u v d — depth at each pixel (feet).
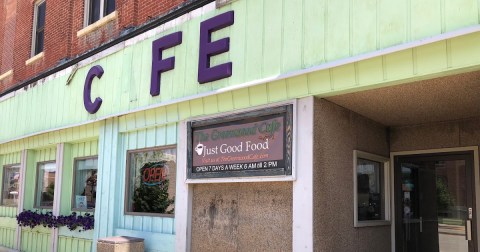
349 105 19.79
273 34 19.53
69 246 31.48
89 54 31.14
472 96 18.03
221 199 21.95
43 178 37.58
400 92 17.56
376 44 16.10
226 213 21.62
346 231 19.56
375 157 22.54
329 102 19.17
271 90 19.57
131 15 29.14
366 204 21.99
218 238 21.81
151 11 27.86
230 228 21.33
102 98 29.48
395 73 15.87
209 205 22.49
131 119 27.43
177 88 23.98
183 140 23.70
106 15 33.40
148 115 26.17
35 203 37.81
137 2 29.19
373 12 16.31
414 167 23.54
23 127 38.65
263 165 19.53
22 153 39.01
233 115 21.08
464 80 15.83
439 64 14.85
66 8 37.24
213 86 21.95
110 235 27.53
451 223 22.07
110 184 28.25
